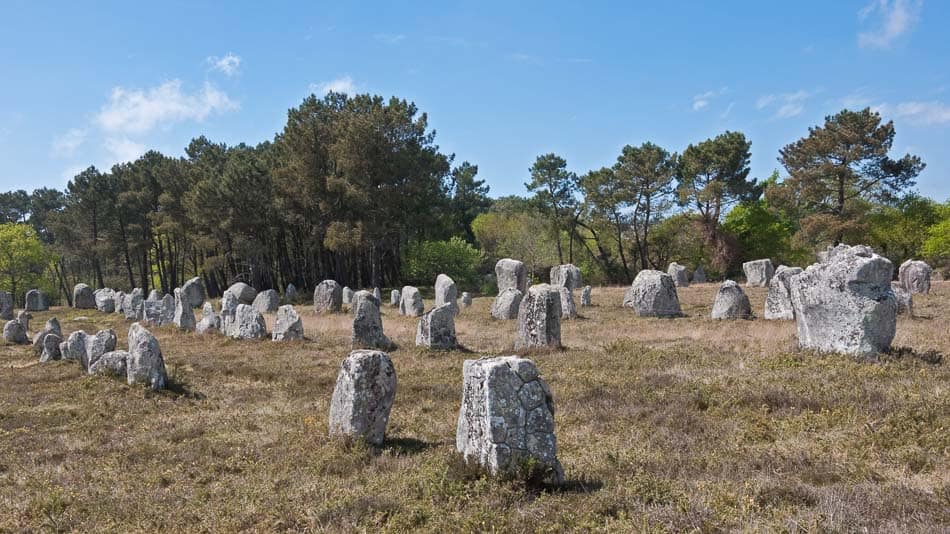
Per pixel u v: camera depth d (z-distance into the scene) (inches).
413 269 2504.9
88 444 456.1
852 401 446.0
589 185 2477.9
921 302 1156.5
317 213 2169.0
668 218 2642.7
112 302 1950.1
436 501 301.9
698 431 409.7
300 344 954.7
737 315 1035.3
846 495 284.2
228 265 2672.2
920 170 2021.4
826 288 617.0
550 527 266.1
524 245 2632.9
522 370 324.5
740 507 276.2
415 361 759.7
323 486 336.8
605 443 392.8
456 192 3432.6
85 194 2544.3
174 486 353.7
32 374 769.6
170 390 641.6
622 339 850.8
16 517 315.3
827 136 2066.9
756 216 2504.9
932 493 287.9
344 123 2031.3
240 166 2169.0
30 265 3073.3
